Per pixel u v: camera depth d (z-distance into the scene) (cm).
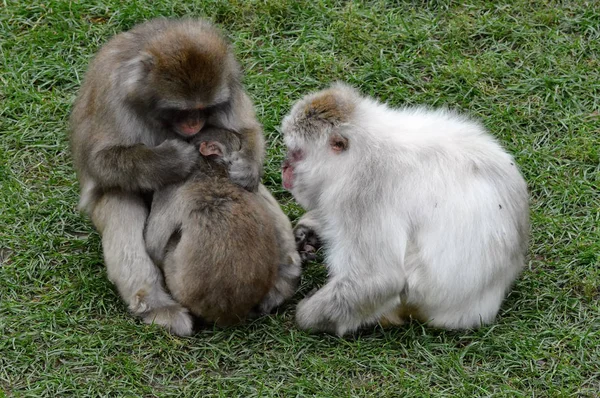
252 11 1191
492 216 821
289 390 779
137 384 784
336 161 831
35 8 1182
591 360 815
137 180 843
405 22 1184
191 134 844
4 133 1055
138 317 844
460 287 816
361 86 1114
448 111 1046
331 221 832
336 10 1199
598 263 910
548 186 1005
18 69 1119
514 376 802
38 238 938
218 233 802
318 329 829
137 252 844
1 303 861
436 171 822
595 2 1204
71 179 1017
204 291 808
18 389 786
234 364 808
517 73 1125
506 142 1054
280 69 1134
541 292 888
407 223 817
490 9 1201
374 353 814
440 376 795
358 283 811
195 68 820
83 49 1149
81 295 873
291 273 871
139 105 841
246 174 845
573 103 1091
